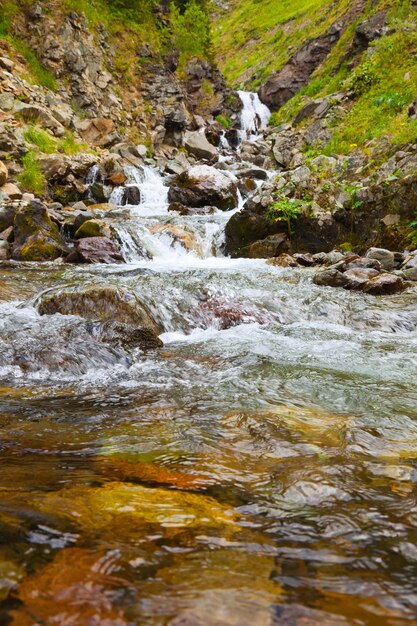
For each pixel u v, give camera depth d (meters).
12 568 1.47
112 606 1.32
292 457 2.50
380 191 11.77
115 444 2.67
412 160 12.23
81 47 21.67
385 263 10.10
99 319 5.56
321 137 21.42
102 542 1.64
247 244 12.28
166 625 1.26
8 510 1.85
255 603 1.36
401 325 6.56
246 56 44.53
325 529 1.81
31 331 5.04
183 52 29.27
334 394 3.73
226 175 17.88
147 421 3.07
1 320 5.38
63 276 8.59
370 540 1.74
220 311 6.62
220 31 55.22
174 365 4.64
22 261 10.38
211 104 29.33
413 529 1.82
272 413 3.24
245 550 1.64
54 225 11.60
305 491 2.11
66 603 1.33
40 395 3.67
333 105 23.00
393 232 11.41
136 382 4.07
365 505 2.00
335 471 2.32
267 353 5.09
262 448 2.63
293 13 46.78
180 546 1.64
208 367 4.56
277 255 11.91
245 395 3.68
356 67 25.78
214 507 1.95
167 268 10.02
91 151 18.95
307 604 1.37
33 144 16.62
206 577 1.47
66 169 15.98
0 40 19.39
